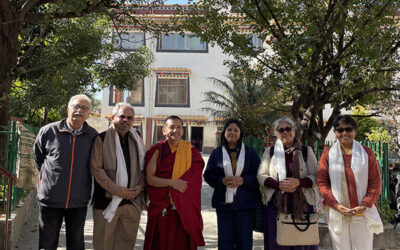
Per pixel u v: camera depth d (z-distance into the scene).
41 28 9.63
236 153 4.07
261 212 4.09
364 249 3.30
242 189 3.90
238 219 3.89
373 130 17.95
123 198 3.61
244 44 7.85
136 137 3.84
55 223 3.46
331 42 7.96
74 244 3.52
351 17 7.09
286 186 3.58
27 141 4.84
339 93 7.00
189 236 3.76
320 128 9.73
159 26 8.20
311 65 6.73
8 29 6.79
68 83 11.36
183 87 25.94
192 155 3.92
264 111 13.01
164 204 3.72
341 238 3.37
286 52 6.98
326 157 3.59
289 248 3.64
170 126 3.83
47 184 3.41
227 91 15.93
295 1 7.07
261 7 7.51
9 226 4.44
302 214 3.57
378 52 6.47
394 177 6.25
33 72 10.20
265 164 3.90
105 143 3.64
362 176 3.36
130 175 3.69
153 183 3.76
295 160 3.73
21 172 4.66
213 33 7.83
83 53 10.38
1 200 4.94
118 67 11.78
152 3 8.22
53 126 3.53
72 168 3.46
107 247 3.62
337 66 7.86
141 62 12.19
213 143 25.47
